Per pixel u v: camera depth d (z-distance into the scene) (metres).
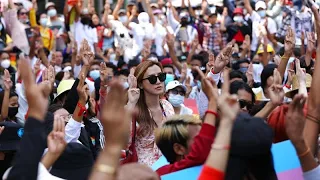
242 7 41.41
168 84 17.59
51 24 38.53
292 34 15.70
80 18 37.69
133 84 14.46
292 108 8.53
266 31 37.00
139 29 37.34
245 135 8.16
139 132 14.12
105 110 7.06
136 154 14.12
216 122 9.34
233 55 30.81
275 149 9.66
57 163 10.64
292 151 9.63
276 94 10.18
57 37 37.44
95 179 7.08
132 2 45.19
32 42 32.28
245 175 8.40
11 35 33.81
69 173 10.63
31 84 7.43
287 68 17.59
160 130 10.74
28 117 7.46
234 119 7.73
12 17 33.81
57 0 42.94
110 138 7.10
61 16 40.94
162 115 14.57
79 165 10.70
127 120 7.08
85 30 37.72
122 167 8.51
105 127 7.13
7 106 19.69
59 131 9.67
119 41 37.25
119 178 8.34
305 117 9.23
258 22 37.84
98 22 38.69
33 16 38.06
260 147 8.16
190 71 27.86
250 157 8.23
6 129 14.30
